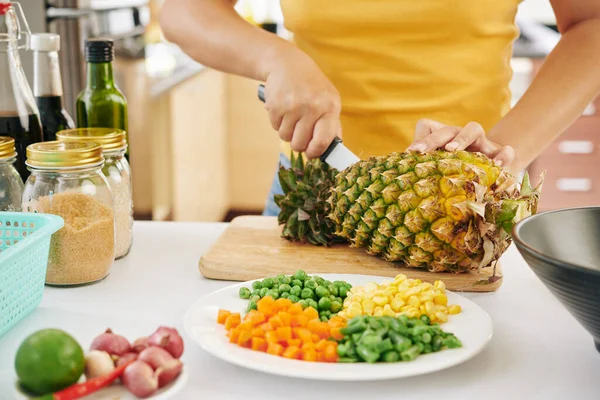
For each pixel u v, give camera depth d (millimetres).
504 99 1439
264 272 1026
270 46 1155
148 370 631
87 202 976
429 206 954
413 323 758
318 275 970
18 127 1093
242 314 850
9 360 766
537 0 3949
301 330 756
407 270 1038
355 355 728
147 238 1231
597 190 2969
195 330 792
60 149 964
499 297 974
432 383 733
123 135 1103
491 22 1358
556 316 907
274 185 1490
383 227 993
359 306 816
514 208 930
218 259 1057
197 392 709
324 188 1126
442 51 1360
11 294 826
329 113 1119
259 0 4328
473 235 954
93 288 990
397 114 1395
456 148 1030
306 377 687
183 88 3344
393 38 1356
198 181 3705
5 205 1016
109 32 2486
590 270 648
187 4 1254
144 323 869
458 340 761
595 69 1245
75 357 636
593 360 785
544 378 745
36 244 855
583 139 2928
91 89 1182
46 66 1168
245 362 712
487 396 708
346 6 1346
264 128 4285
